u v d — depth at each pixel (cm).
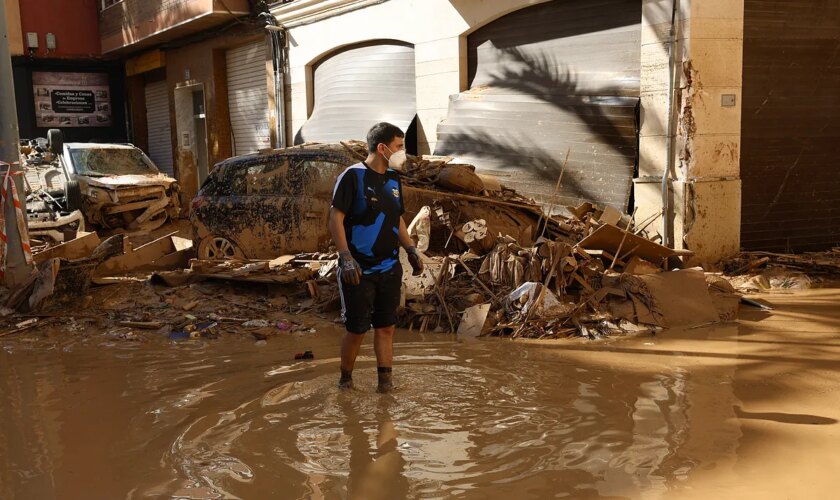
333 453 408
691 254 808
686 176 943
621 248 796
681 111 938
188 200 2097
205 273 864
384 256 517
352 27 1497
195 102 2248
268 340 690
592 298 714
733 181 966
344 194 505
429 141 1343
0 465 407
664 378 532
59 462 409
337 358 615
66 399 525
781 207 1031
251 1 1780
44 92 2516
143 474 388
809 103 1027
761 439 410
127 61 2541
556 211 1079
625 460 386
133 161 1734
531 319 688
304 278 831
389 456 401
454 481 367
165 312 791
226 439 433
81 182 1580
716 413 455
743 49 976
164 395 525
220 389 535
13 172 880
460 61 1264
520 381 533
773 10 985
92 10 2558
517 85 1177
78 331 736
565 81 1102
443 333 701
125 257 1009
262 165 977
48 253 978
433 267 768
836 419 440
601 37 1050
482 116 1180
